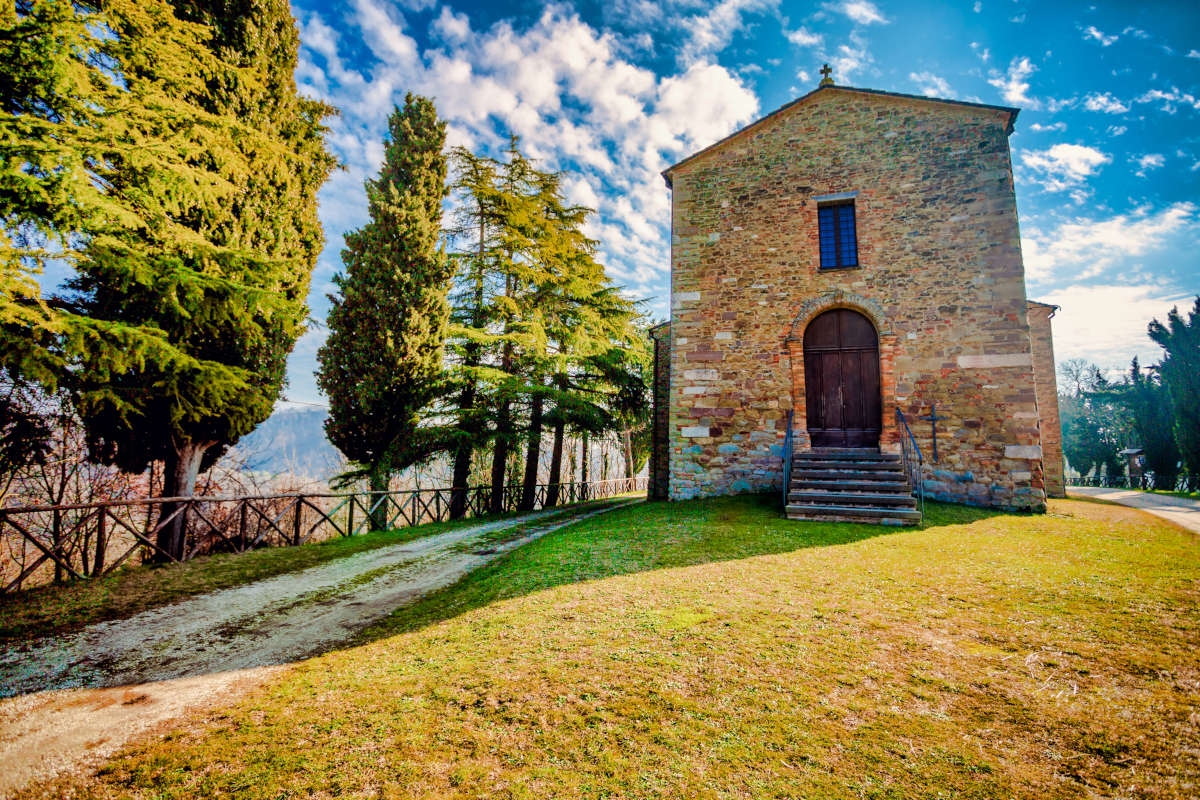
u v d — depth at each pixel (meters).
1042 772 2.58
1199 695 3.20
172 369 7.73
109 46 6.48
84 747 3.18
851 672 3.59
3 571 9.62
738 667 3.69
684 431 11.30
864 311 10.60
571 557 6.93
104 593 6.53
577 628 4.49
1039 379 16.17
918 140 10.66
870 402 10.55
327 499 15.27
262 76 9.35
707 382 11.28
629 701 3.32
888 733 2.92
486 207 15.45
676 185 11.97
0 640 4.98
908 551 6.46
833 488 8.97
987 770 2.60
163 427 8.64
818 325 11.01
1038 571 5.62
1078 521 8.48
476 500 15.63
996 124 10.25
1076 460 34.88
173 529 8.64
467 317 15.70
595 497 23.62
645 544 7.34
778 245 11.20
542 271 15.53
